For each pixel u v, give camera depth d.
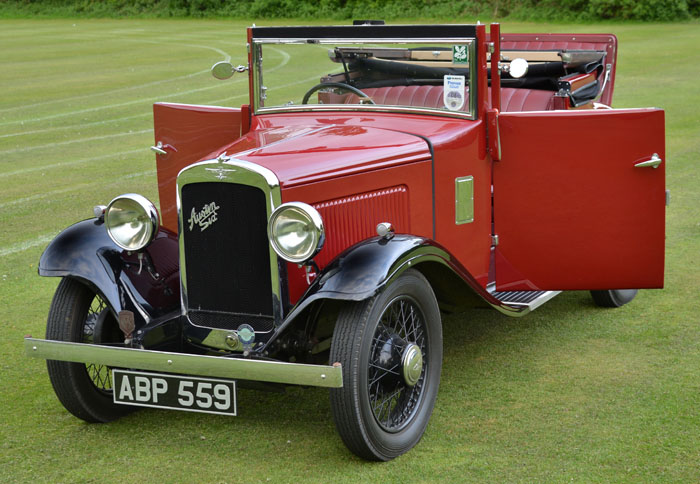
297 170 3.38
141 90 16.72
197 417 3.84
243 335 3.42
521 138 4.18
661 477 3.12
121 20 46.03
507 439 3.48
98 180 9.05
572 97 5.15
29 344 3.51
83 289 3.72
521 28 31.14
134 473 3.30
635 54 20.72
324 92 4.43
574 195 4.20
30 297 5.55
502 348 4.53
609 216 4.20
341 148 3.68
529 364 4.29
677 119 11.77
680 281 5.54
